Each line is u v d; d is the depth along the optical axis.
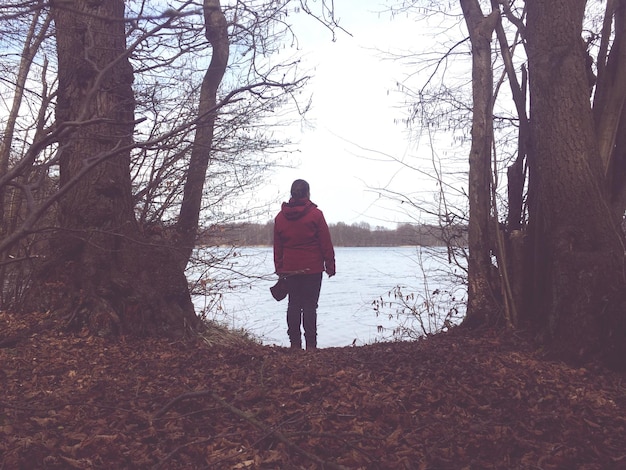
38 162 4.11
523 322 5.66
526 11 5.52
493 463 2.87
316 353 5.32
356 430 3.19
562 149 5.03
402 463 2.82
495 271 6.13
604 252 4.74
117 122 2.51
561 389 3.97
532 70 5.32
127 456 2.79
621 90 5.32
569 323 4.73
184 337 5.58
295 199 6.21
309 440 3.05
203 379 4.14
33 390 3.72
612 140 5.38
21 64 5.73
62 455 2.75
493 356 4.82
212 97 5.98
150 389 3.84
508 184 6.30
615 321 4.45
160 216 7.24
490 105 6.27
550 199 5.10
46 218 6.05
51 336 4.98
